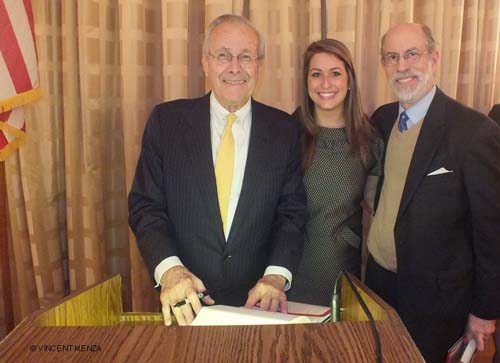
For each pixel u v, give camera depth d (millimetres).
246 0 2127
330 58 1576
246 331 714
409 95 1468
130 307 2387
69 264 2342
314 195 1612
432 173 1379
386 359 639
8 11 2010
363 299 850
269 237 1450
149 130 1467
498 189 1325
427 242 1404
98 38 2146
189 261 1398
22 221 2332
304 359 638
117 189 2344
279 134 1452
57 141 2301
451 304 1431
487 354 2252
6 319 2373
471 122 1361
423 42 1459
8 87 2016
